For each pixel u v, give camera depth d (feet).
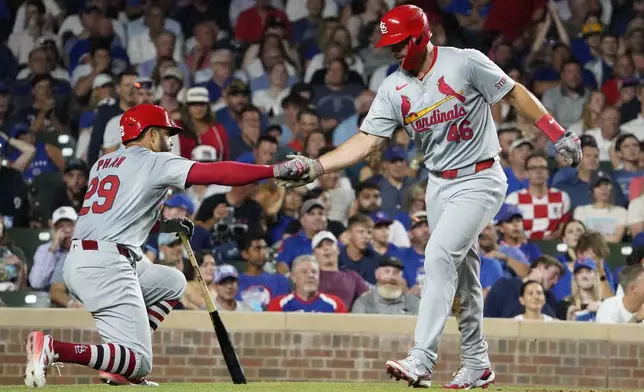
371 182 139.85
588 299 132.77
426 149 71.92
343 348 123.85
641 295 132.46
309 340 123.65
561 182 144.77
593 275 133.39
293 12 159.22
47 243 132.05
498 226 137.59
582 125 153.38
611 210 143.23
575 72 155.33
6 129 146.41
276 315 123.34
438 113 69.72
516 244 136.67
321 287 128.98
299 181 70.85
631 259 137.80
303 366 123.24
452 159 70.64
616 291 134.62
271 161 143.74
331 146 146.30
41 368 66.80
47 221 138.10
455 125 69.82
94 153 143.43
